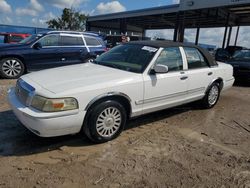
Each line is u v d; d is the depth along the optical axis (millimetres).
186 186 3125
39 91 3570
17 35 17828
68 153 3738
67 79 3969
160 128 4934
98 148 3941
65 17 51062
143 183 3127
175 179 3254
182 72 5176
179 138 4512
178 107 6418
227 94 8453
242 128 5242
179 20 22516
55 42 9555
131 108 4336
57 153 3725
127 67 4645
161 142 4297
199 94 5820
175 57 5125
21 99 3844
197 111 6191
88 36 10406
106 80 4016
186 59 5363
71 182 3066
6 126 4570
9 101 4074
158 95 4695
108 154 3773
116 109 4113
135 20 35500
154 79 4547
